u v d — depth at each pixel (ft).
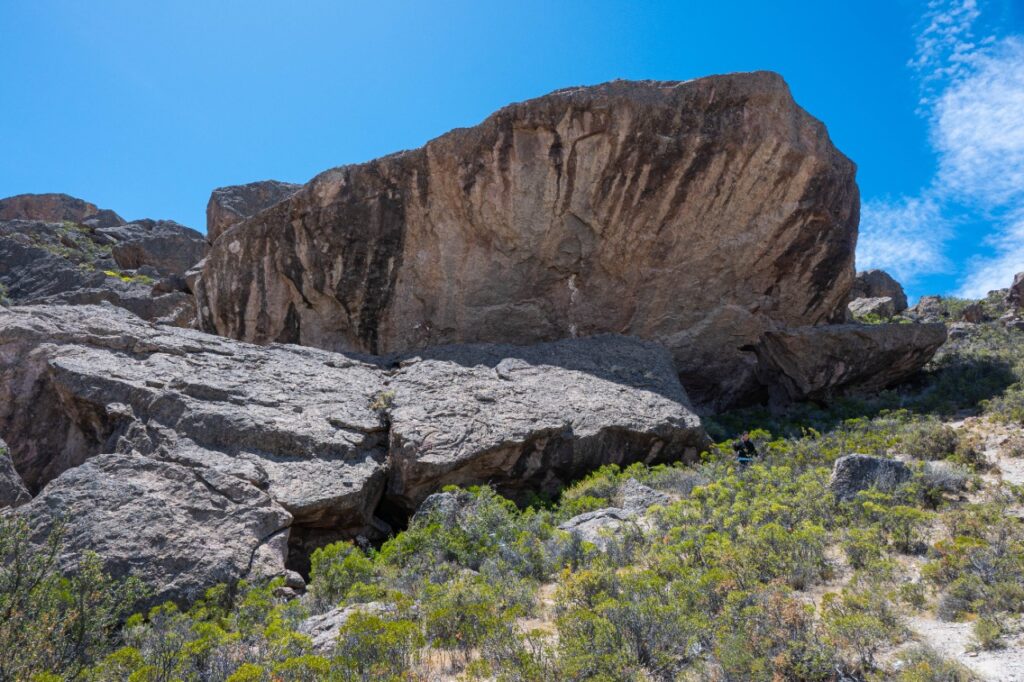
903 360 54.75
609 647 15.08
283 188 103.45
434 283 53.98
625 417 40.57
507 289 53.67
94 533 26.27
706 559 20.79
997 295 95.81
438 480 35.60
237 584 26.20
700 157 50.14
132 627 20.94
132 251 117.60
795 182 51.65
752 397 59.93
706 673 14.44
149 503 28.30
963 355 59.93
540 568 24.00
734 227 52.85
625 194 51.21
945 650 14.28
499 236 52.75
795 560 20.22
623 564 23.27
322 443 35.19
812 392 54.80
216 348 42.96
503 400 40.78
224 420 34.19
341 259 53.98
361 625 16.51
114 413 34.86
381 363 49.60
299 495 31.68
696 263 53.72
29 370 37.96
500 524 28.78
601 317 54.60
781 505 24.63
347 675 15.14
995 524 21.47
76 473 29.86
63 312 43.09
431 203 52.70
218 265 57.88
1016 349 60.29
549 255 53.11
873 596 16.49
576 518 30.22
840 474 27.17
